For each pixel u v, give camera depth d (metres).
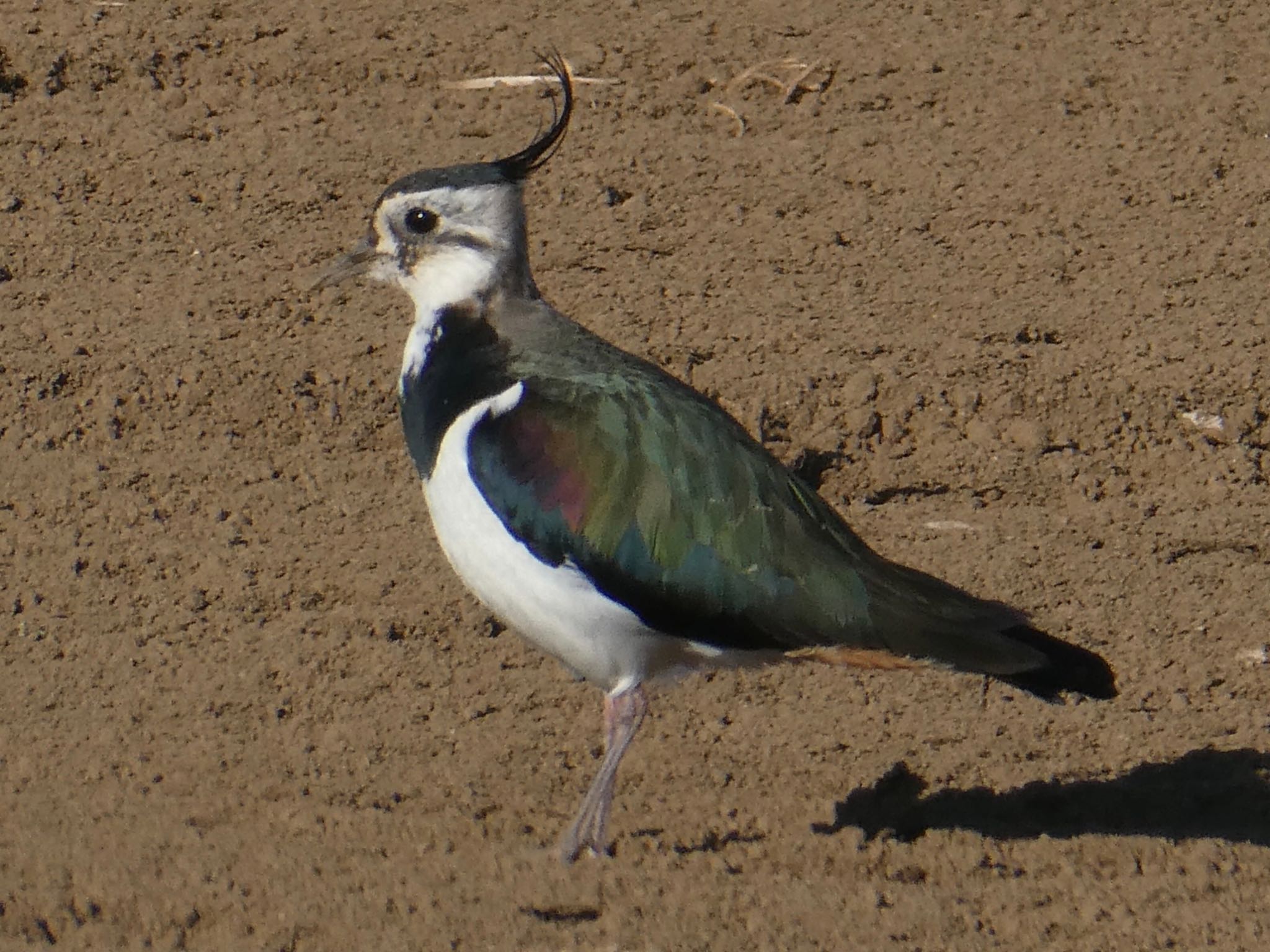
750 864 11.09
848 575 10.92
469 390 11.33
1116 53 18.50
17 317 15.68
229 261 16.28
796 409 15.02
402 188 11.70
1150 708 13.04
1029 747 12.55
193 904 10.23
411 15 18.70
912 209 16.80
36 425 14.90
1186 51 18.53
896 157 17.33
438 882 10.59
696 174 17.09
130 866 10.55
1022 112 17.81
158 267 16.23
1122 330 15.62
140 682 12.74
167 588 13.55
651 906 10.45
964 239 16.53
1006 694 12.98
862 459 14.95
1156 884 10.87
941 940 10.28
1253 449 15.07
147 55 18.17
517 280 11.69
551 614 11.09
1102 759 12.50
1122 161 17.23
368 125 17.58
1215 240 16.48
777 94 18.00
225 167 17.12
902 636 10.88
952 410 15.07
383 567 13.73
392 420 14.97
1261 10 18.80
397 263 11.77
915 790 12.13
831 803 11.69
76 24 18.44
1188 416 15.17
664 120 17.70
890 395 15.09
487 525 11.08
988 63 18.36
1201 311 15.82
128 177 17.05
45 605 13.39
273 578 13.62
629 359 11.49
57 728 12.30
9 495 14.30
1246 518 14.47
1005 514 14.70
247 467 14.66
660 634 11.02
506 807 11.64
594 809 10.96
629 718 11.19
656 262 16.27
